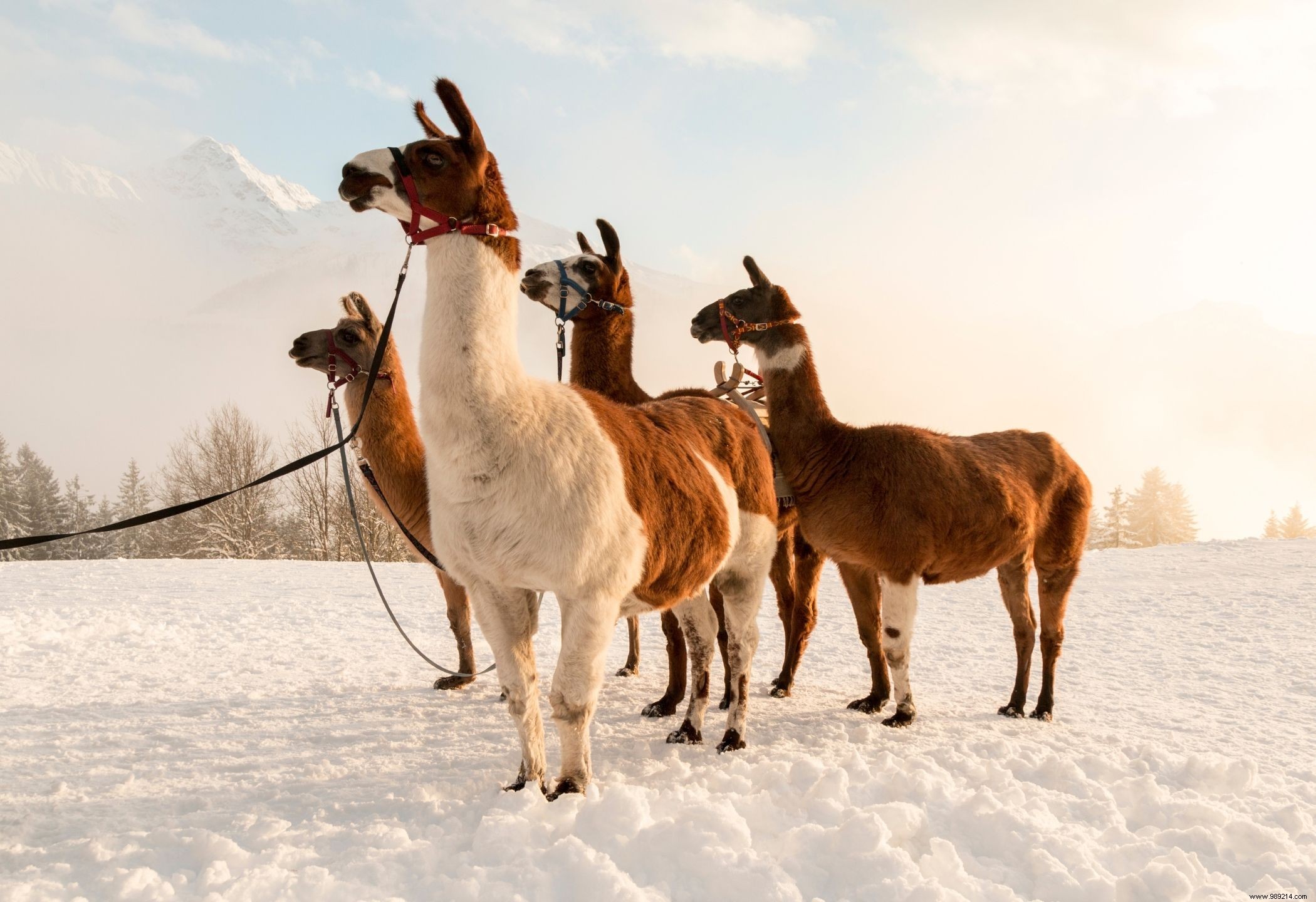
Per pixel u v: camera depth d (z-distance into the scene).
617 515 3.82
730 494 4.72
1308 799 4.43
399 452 5.94
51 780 4.55
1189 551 18.39
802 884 3.19
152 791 4.40
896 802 3.66
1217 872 3.38
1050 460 6.32
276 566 17.89
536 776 4.13
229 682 7.13
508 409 3.71
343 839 3.64
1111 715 6.35
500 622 4.04
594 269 6.29
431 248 3.77
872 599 6.15
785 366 5.82
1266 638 9.77
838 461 5.62
